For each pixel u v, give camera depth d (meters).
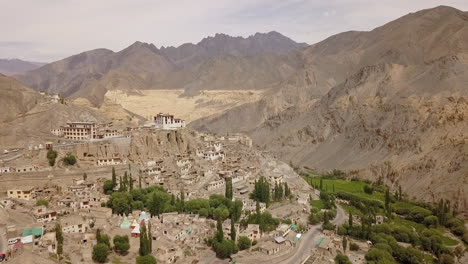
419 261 180.62
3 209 172.25
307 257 175.00
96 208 191.00
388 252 179.62
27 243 142.12
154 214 196.00
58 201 196.50
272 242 179.38
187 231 181.50
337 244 188.88
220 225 174.00
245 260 165.25
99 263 144.25
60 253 141.38
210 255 168.62
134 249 158.75
